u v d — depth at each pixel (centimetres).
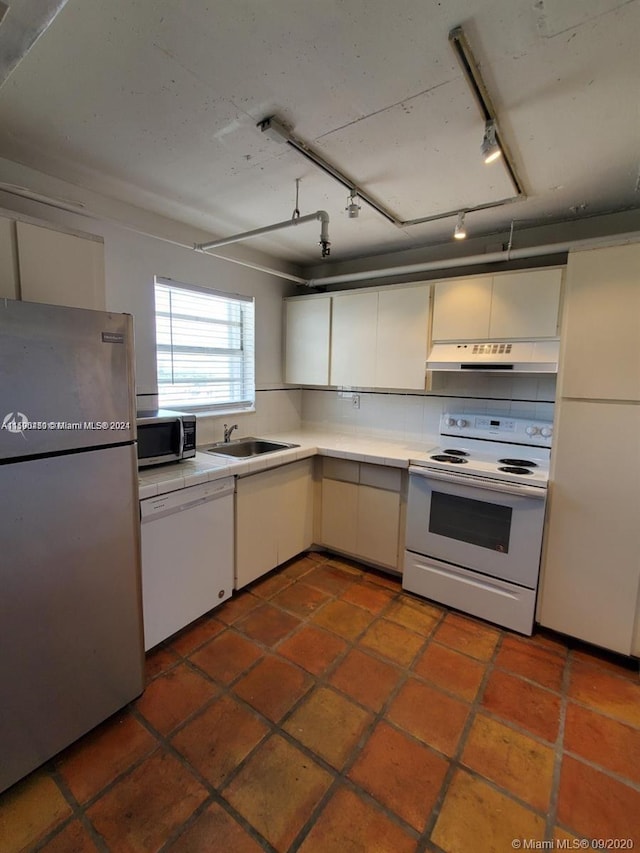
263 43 117
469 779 147
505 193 214
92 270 174
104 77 131
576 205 229
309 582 283
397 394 328
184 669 199
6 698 135
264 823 132
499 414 284
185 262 273
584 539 212
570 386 209
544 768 151
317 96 140
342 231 275
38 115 152
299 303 344
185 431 242
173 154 180
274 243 305
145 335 254
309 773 148
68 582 148
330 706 178
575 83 131
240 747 158
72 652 152
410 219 251
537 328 238
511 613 231
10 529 131
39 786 142
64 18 108
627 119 150
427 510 256
